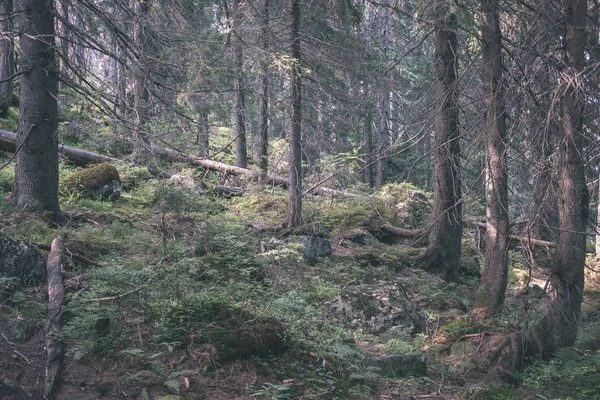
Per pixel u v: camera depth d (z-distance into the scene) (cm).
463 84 1130
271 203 1599
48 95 1099
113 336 623
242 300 759
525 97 955
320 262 1245
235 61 1312
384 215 1642
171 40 1202
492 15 996
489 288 991
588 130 939
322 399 609
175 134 1358
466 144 1134
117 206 1368
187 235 1101
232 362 625
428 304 1146
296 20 1355
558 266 901
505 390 725
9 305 669
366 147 2512
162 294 709
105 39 1270
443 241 1408
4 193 1217
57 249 788
